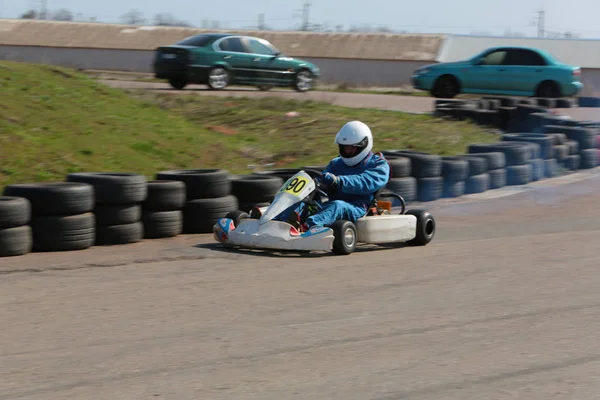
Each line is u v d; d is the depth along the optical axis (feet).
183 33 333.42
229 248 56.54
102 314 38.17
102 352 32.60
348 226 54.24
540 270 49.88
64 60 313.32
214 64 144.66
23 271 47.85
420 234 59.41
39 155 74.13
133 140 84.94
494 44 317.63
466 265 51.31
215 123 106.93
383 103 147.13
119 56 313.73
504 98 141.38
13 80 91.40
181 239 60.29
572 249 57.31
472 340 34.94
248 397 27.89
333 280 46.24
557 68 156.97
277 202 54.54
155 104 114.32
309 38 325.21
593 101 159.53
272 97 131.44
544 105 146.72
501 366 31.55
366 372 30.63
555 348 33.91
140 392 28.27
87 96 95.50
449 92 162.71
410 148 102.32
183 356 32.22
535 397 28.35
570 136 108.06
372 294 42.98
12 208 52.34
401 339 34.94
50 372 30.30
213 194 62.85
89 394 28.07
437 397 28.19
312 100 131.75
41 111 85.05
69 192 54.70
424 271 49.29
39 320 37.06
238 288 43.83
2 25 328.90
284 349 33.30
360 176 56.49
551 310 40.14
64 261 51.11
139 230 58.95
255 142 97.55
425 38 323.16
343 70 306.35
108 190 57.11
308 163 89.86
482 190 88.28
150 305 39.93
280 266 50.19
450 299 42.19
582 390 29.07
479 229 67.56
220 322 37.09
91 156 77.71
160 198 60.23
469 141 110.63
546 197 85.46
